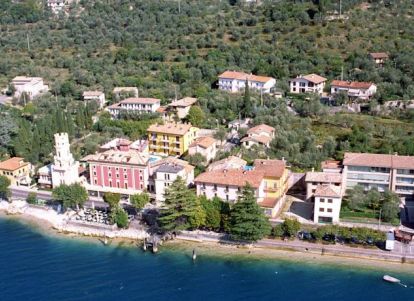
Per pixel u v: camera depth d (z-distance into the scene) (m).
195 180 143.00
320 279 116.12
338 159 167.88
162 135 181.62
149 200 148.62
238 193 139.12
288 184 156.62
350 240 128.50
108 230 140.25
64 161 157.62
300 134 184.38
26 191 165.38
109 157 157.88
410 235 126.25
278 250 128.62
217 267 122.56
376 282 114.31
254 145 175.50
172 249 131.25
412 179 145.62
